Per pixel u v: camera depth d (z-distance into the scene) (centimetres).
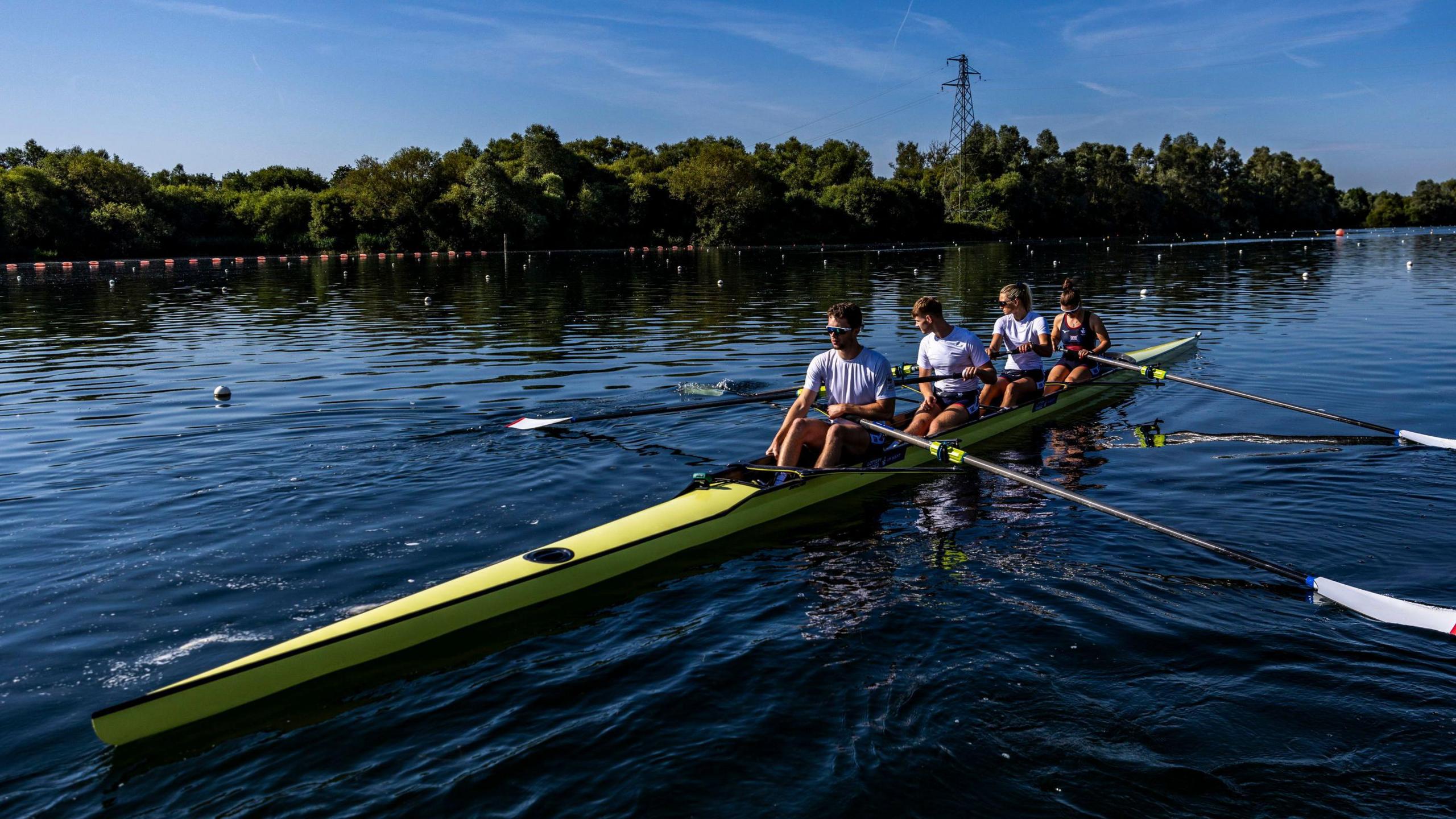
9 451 942
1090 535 695
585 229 8725
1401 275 3359
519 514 754
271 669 480
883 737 428
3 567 638
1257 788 386
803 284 3478
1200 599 572
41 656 516
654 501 789
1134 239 9881
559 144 9350
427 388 1299
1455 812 368
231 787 402
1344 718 435
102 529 713
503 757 419
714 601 593
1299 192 14188
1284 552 646
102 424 1069
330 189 8206
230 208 8250
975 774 399
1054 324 1270
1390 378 1288
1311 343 1633
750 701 462
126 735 434
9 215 6450
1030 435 1041
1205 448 944
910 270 4338
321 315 2420
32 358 1625
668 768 407
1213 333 1809
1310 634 521
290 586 609
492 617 574
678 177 8975
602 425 1066
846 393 839
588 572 623
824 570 642
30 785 403
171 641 533
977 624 543
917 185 11750
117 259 6850
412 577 624
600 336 1911
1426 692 456
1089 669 486
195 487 817
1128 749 415
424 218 7869
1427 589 579
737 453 948
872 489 841
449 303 2784
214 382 1359
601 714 455
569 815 377
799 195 9581
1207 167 13362
